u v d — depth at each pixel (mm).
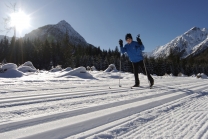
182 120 2023
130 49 5566
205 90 4984
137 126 1763
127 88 4824
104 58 73875
